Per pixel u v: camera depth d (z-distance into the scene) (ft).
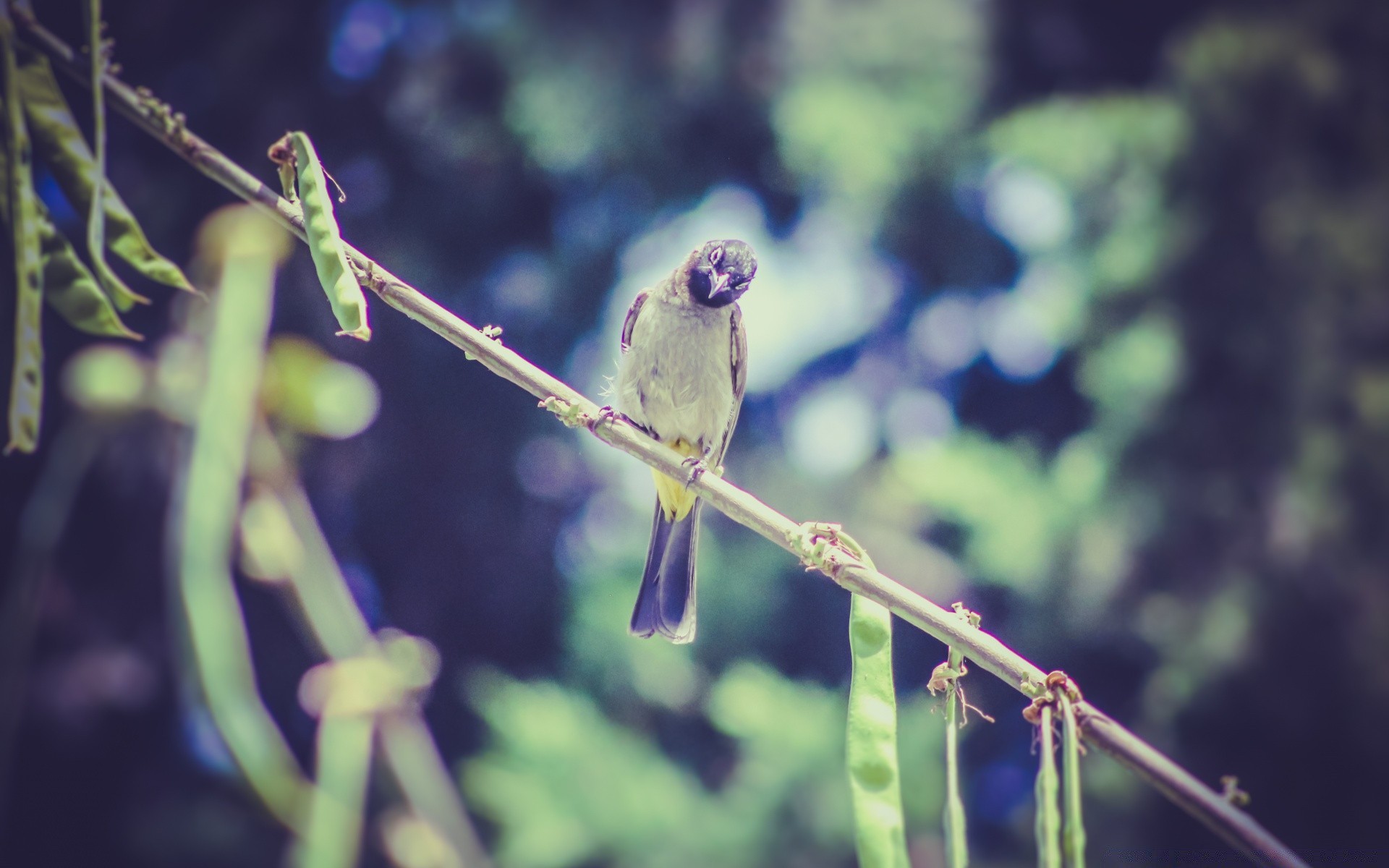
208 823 39.42
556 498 57.11
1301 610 44.93
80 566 36.01
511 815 40.88
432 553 54.49
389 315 51.70
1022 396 62.80
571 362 57.41
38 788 38.93
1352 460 45.78
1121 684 50.62
